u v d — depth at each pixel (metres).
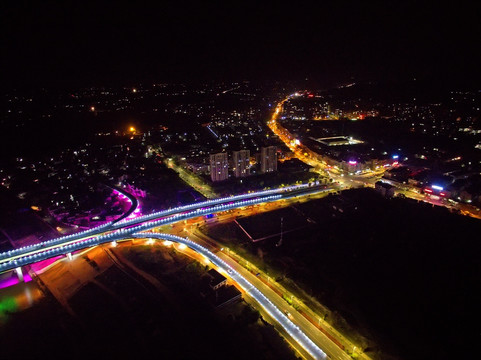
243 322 104.81
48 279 128.50
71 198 199.25
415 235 153.25
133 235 152.62
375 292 120.38
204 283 122.25
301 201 194.62
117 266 135.38
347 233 157.62
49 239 156.75
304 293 120.56
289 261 138.38
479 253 138.88
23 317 110.62
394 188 198.88
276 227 165.62
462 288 120.94
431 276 127.38
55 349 98.31
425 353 96.88
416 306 114.00
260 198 192.12
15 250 137.12
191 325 104.31
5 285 124.88
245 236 158.88
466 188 193.62
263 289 123.94
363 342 100.38
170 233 161.00
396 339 101.62
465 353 96.69
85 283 126.62
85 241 144.25
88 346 98.75
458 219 165.88
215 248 149.38
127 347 97.62
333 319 108.56
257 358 93.19
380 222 165.62
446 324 106.62
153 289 120.81
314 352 96.75
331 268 133.38
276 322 107.25
